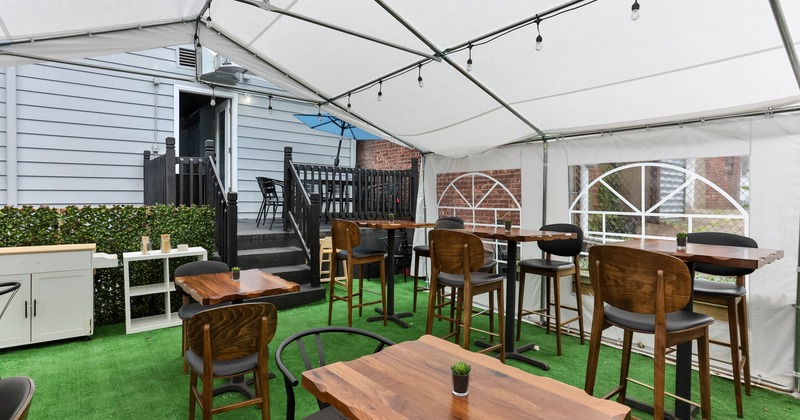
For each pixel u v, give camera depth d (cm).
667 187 387
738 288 286
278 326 447
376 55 353
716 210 358
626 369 255
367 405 120
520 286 416
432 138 519
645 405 278
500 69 331
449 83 372
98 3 284
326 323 459
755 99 311
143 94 702
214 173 543
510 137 475
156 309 486
